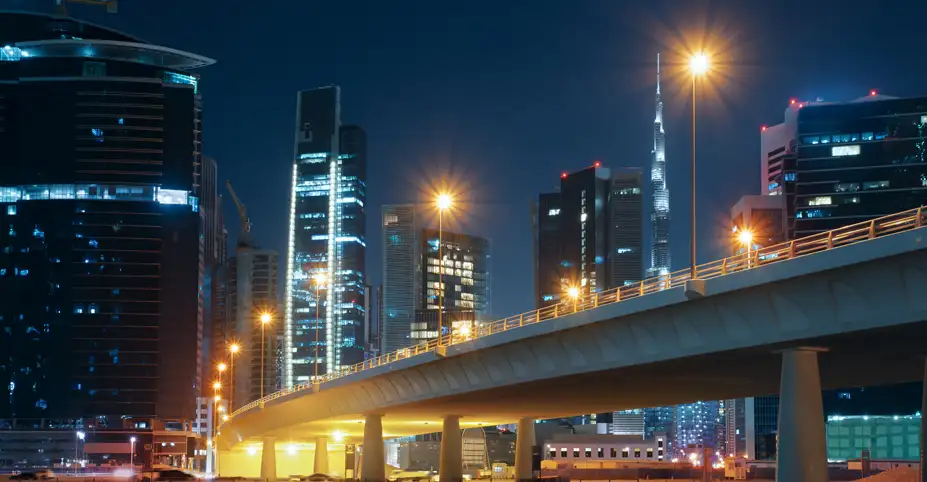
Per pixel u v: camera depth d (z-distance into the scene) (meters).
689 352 61.81
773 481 145.62
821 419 56.50
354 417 124.12
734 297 57.25
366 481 115.69
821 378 71.75
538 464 112.38
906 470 109.38
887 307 49.62
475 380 87.62
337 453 192.88
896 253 47.41
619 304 65.75
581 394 88.50
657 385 79.19
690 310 60.84
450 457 118.19
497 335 80.44
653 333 64.69
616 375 72.94
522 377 80.31
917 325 49.06
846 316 51.69
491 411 111.56
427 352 92.31
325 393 121.06
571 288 86.19
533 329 75.44
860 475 159.25
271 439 163.88
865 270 49.78
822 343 55.19
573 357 73.31
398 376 101.44
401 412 114.75
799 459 55.62
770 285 54.53
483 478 147.50
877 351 57.75
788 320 54.81
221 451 192.25
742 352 59.19
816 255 51.41
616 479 158.12
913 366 64.38
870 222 51.59
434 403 101.31
